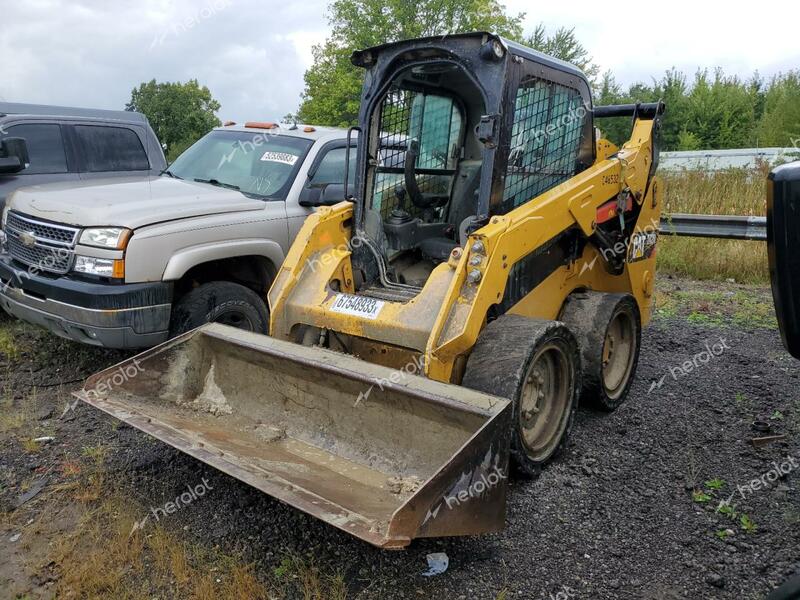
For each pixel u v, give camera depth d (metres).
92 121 7.49
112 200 5.04
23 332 6.33
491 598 2.88
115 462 4.04
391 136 4.48
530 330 3.64
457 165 4.84
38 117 7.07
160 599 2.88
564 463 4.03
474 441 2.75
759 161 11.09
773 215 2.21
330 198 5.55
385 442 3.45
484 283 3.53
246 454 3.30
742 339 6.44
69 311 4.68
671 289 8.41
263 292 5.69
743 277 8.87
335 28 26.75
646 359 5.93
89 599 2.87
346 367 3.43
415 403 3.23
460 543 3.24
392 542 2.44
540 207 3.97
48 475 3.89
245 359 3.95
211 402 4.08
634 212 5.23
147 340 4.73
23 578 3.02
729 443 4.30
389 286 4.34
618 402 4.85
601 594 2.89
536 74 3.98
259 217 5.42
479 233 3.56
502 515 2.98
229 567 3.07
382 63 4.12
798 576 2.27
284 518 3.46
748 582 2.96
